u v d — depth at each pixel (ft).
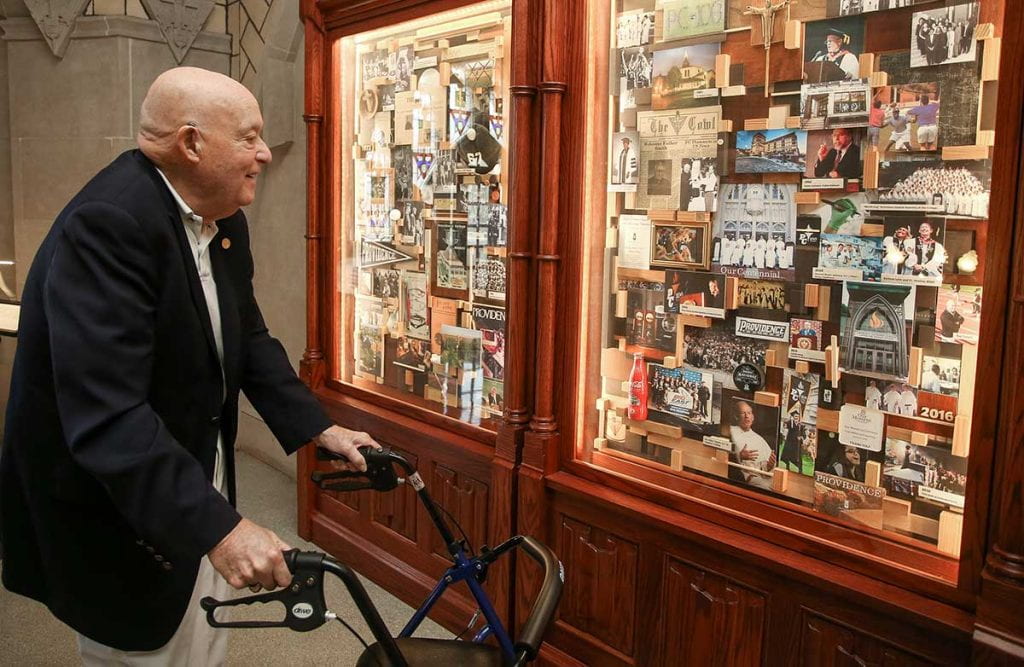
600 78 7.89
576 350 8.20
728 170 7.00
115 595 5.60
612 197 7.90
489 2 8.96
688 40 7.18
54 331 4.84
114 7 14.88
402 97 10.35
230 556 4.61
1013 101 5.23
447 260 9.86
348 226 11.55
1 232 16.15
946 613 5.68
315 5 11.25
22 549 5.82
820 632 6.44
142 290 5.10
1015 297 5.22
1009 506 5.29
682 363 7.47
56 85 15.43
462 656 5.58
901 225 6.01
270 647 9.39
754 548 6.70
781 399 6.79
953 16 5.65
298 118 13.83
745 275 6.96
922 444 6.00
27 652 9.11
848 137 6.26
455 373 9.83
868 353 6.24
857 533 6.36
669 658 7.50
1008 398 5.32
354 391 11.44
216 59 16.02
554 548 8.45
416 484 6.02
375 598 10.53
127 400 4.87
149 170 5.32
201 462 5.85
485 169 9.22
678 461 7.56
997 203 5.34
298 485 12.36
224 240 5.95
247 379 6.50
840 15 6.22
